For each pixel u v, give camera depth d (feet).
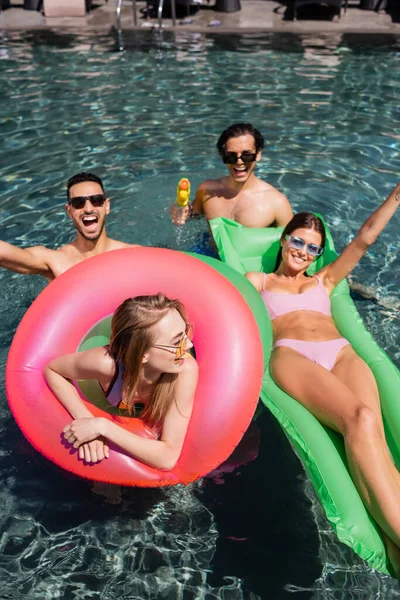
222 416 8.42
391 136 19.42
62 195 16.29
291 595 7.77
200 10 30.27
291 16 29.12
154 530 8.55
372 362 10.50
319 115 20.68
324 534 8.54
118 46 26.25
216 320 9.12
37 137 19.22
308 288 11.95
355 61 24.77
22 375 8.77
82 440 8.20
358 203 16.16
